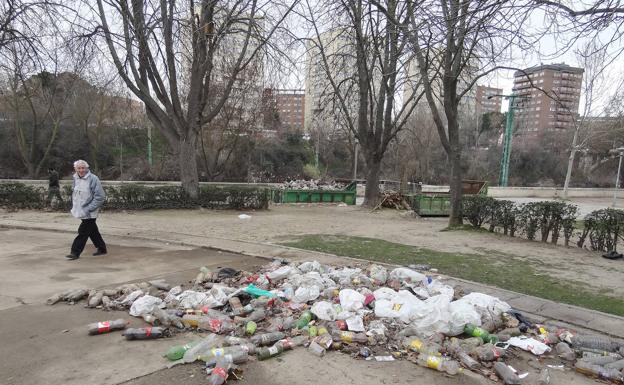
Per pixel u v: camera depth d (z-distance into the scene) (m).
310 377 3.56
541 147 51.31
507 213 11.90
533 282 6.88
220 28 16.03
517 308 5.44
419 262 8.09
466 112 46.66
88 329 4.37
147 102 16.77
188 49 17.83
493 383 3.54
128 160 35.88
